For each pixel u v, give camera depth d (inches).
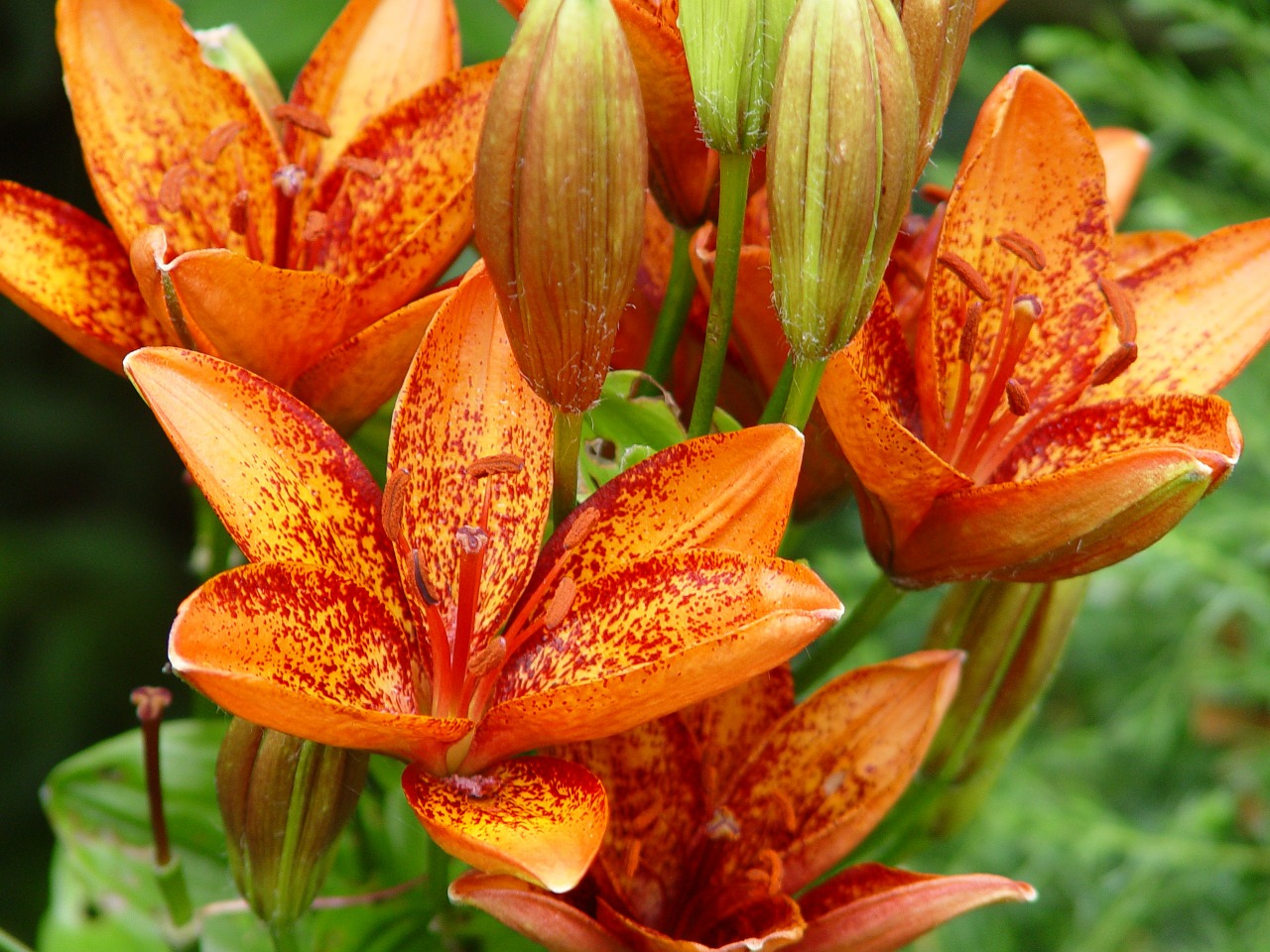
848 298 17.3
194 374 17.5
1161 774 35.6
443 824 16.7
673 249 20.8
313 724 16.6
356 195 20.3
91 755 22.6
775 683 19.5
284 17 30.5
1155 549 32.1
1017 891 18.1
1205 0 35.9
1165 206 35.2
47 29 40.2
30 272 19.6
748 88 17.5
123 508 43.4
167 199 19.3
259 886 19.1
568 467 18.1
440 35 21.3
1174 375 19.8
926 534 18.9
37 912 39.1
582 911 18.8
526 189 16.5
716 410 19.7
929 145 18.0
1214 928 32.9
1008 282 19.9
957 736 21.0
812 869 19.3
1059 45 35.4
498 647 17.7
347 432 19.7
